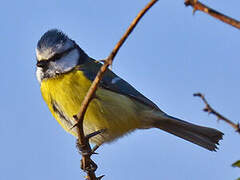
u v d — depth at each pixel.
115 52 5.14
